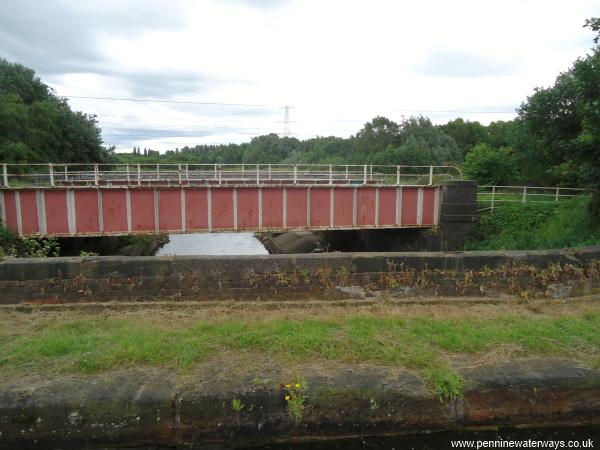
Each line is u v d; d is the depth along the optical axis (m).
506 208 24.08
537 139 26.66
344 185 22.94
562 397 4.39
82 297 6.69
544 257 7.38
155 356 4.63
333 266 7.00
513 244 19.25
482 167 31.03
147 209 20.89
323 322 5.71
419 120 72.00
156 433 3.96
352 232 32.38
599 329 5.62
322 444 4.07
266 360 4.66
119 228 20.66
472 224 23.36
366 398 4.14
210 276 6.86
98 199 20.20
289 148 111.12
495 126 73.88
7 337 5.37
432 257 7.17
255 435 4.06
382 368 4.53
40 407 3.84
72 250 23.66
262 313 6.25
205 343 4.98
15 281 6.59
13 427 3.83
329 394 4.11
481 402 4.28
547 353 4.93
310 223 22.86
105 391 4.02
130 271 6.76
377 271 7.09
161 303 6.68
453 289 7.23
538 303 6.98
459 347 4.98
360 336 5.17
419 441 4.12
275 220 22.50
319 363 4.62
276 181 26.55
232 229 22.05
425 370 4.44
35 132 38.25
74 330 5.57
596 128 13.23
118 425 3.92
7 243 18.00
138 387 4.09
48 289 6.64
